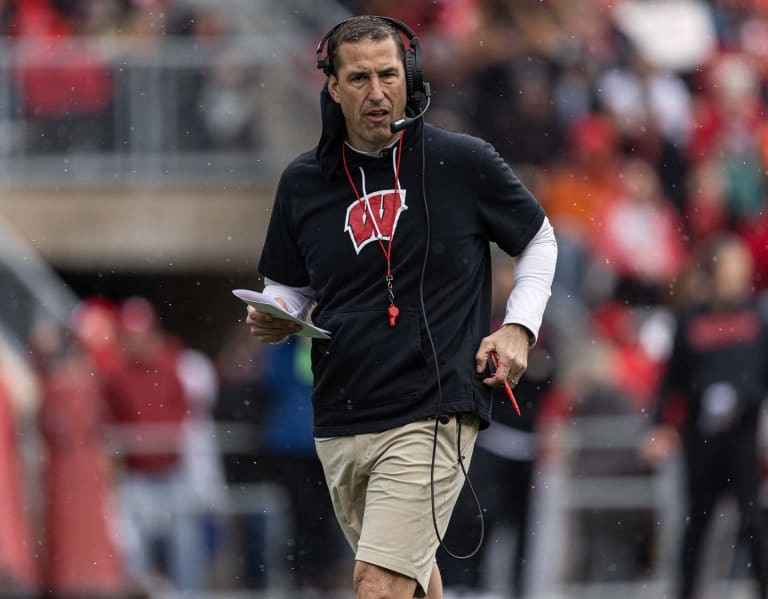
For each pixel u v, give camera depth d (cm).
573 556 3506
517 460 3375
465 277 1730
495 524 3362
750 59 5319
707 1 5422
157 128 4747
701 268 3647
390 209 1720
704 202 4838
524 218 1738
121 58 4728
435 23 4794
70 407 3569
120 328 3756
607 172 4734
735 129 5044
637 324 4431
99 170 4753
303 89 4753
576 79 4794
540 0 4869
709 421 3484
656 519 3541
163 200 4750
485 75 4681
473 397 1717
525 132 4678
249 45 4747
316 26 4825
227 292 4806
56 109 4738
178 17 4753
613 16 5025
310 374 3597
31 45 4722
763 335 3491
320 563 3562
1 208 4719
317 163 1750
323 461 1781
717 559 3509
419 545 1709
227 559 3578
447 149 1728
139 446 3616
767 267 4816
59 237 4744
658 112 4900
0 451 3500
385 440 1716
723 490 3497
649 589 3525
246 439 3600
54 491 3544
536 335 1741
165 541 3575
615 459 3544
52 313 3912
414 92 1725
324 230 1741
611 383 3619
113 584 3538
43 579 3519
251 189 4756
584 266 4538
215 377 3803
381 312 1717
